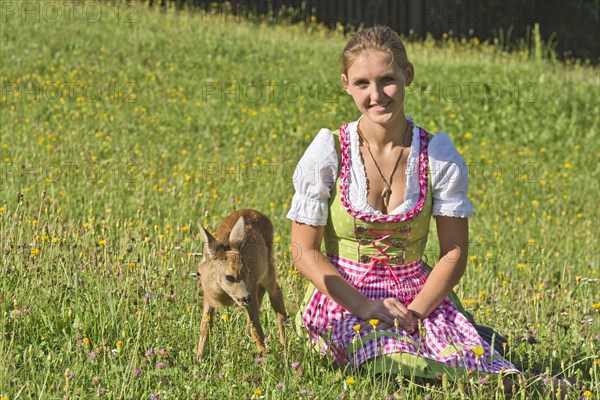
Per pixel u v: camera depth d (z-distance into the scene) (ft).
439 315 13.65
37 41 46.83
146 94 40.68
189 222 23.18
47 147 29.27
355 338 13.00
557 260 23.45
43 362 13.48
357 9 65.67
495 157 37.83
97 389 12.14
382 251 13.82
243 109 38.68
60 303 15.65
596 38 69.26
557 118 43.65
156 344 14.21
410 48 57.77
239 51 50.78
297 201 13.87
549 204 30.83
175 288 16.72
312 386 12.98
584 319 17.01
